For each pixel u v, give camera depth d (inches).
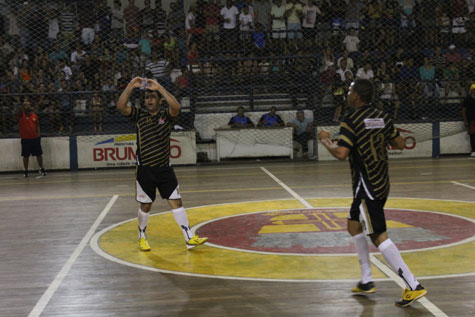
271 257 239.3
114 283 208.5
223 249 256.1
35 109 650.8
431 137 653.9
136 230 303.4
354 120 178.7
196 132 669.3
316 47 720.3
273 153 658.2
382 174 178.9
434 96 690.2
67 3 716.7
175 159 634.8
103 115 666.8
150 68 679.7
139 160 250.4
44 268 232.1
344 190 425.4
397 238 268.1
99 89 676.1
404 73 689.6
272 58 666.2
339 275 210.7
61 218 344.8
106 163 626.8
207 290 197.2
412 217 317.4
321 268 220.5
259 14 728.3
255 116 683.4
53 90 657.6
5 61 676.7
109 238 285.7
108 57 684.7
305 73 698.8
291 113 682.8
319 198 392.2
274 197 402.0
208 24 716.7
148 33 708.0
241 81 703.1
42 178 563.5
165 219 331.9
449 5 740.7
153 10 735.1
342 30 709.3
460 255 235.3
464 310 172.1
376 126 177.9
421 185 442.0
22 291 201.8
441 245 252.7
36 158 610.2
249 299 186.5
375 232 178.1
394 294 188.1
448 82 706.8
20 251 263.0
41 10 712.4
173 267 228.1
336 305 179.0
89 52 691.4
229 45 716.7
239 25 714.8
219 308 178.9
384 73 687.1
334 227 295.9
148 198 252.8
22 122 570.9
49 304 187.0
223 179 512.7
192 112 658.2
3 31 708.7
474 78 691.4
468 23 741.9
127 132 627.2
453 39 741.9
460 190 411.8
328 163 617.3
